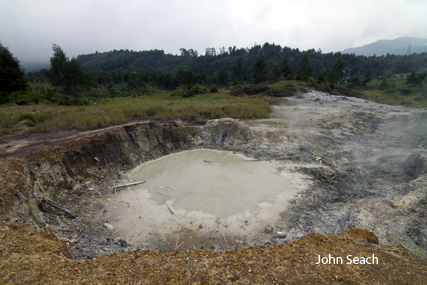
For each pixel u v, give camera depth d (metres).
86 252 7.01
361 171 12.52
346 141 17.00
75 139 13.17
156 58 175.00
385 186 10.28
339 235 6.45
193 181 12.53
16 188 8.01
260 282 4.80
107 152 14.01
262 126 20.00
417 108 26.84
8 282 4.62
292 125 20.41
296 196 10.95
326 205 10.06
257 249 6.22
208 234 8.59
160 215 9.73
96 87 56.69
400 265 5.14
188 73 54.16
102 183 12.25
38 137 13.56
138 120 18.61
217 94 41.41
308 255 5.61
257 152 15.91
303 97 35.72
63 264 5.40
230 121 18.23
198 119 20.45
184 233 8.66
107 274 5.14
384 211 7.72
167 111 20.55
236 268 5.35
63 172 11.17
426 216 7.02
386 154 14.04
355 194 10.58
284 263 5.37
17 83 30.48
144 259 5.88
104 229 8.88
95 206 10.38
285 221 9.22
